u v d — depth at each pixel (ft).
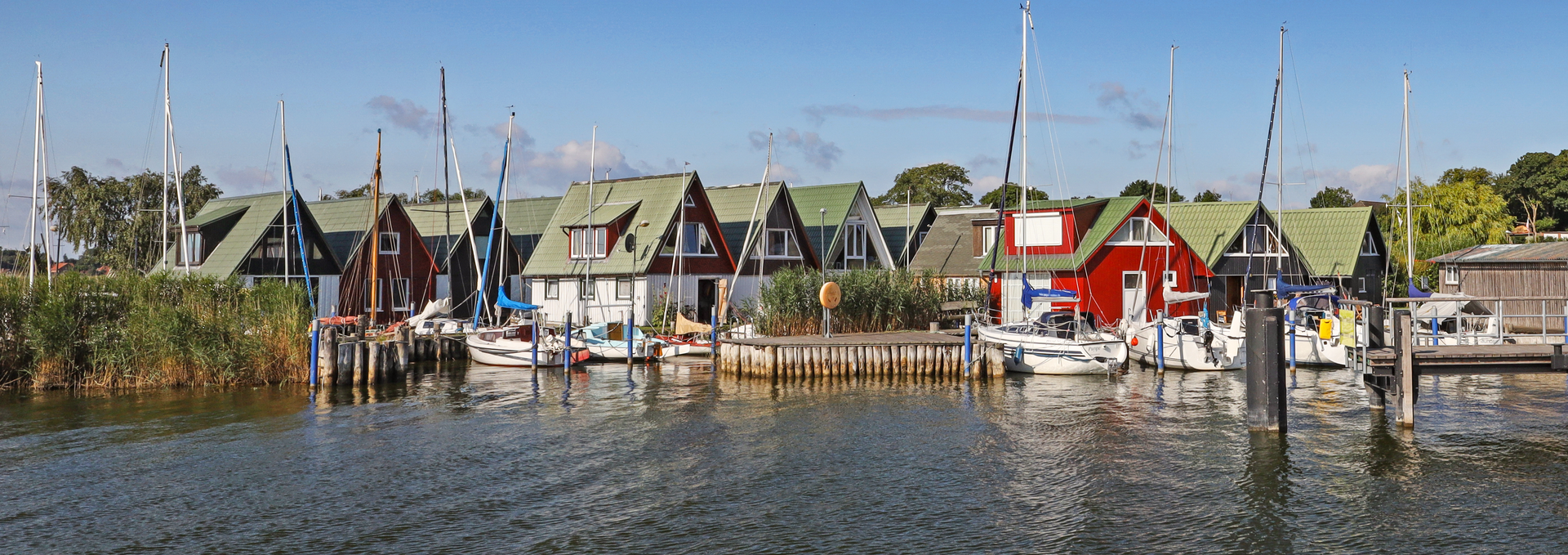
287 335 101.19
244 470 62.28
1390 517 51.47
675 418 79.46
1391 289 174.81
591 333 122.52
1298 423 74.08
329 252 160.66
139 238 213.05
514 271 183.83
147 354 96.63
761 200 171.01
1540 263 141.79
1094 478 59.41
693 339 126.62
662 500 55.31
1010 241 155.94
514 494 56.70
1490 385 94.27
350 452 67.10
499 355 118.01
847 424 76.69
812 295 123.54
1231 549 47.03
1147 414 80.38
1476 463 61.67
